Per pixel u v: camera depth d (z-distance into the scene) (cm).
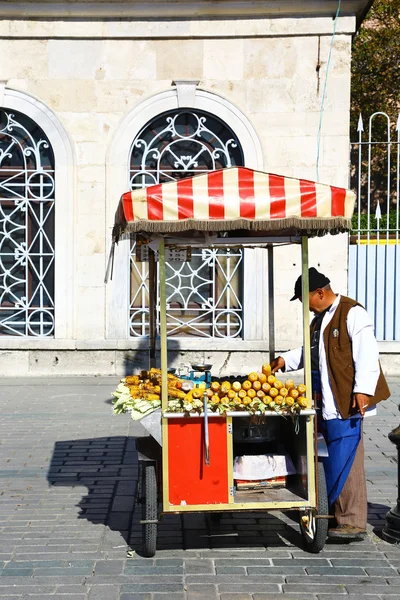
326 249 1152
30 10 1135
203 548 545
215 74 1152
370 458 775
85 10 1135
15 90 1151
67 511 621
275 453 562
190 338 1161
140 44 1149
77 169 1153
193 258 1173
